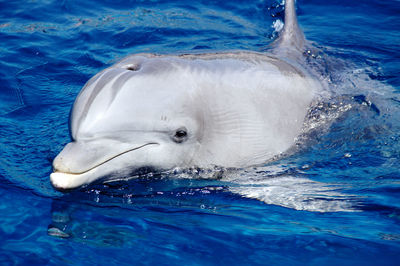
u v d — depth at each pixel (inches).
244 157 231.0
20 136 263.7
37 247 179.2
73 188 194.5
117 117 202.1
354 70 317.4
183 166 226.2
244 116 231.1
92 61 357.7
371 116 271.9
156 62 221.6
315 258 176.2
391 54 359.9
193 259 175.5
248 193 222.1
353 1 451.8
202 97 222.2
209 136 225.0
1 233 186.7
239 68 239.9
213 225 198.2
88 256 175.3
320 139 252.1
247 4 446.6
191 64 227.8
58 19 415.5
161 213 206.2
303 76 267.3
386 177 231.5
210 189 224.2
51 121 281.3
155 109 209.3
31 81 328.5
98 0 447.5
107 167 204.8
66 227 192.2
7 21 408.2
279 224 199.5
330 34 393.4
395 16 428.5
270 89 243.1
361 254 178.1
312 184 227.5
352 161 243.1
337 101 271.0
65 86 325.4
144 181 222.5
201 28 403.9
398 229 194.2
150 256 176.7
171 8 439.2
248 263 173.5
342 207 210.4
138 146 210.1
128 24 407.8
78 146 198.7
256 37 390.9
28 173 229.5
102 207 207.3
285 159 238.7
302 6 446.9
